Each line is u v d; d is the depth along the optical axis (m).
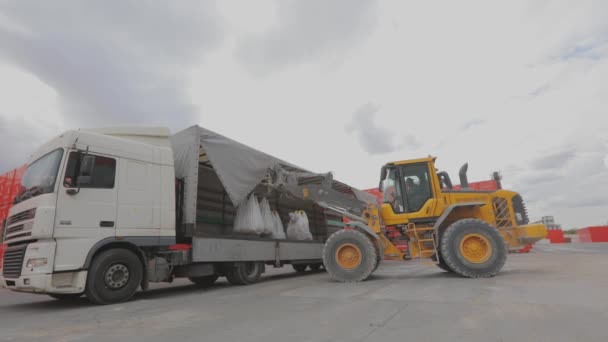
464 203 7.20
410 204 7.75
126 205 5.64
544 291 4.73
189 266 6.55
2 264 5.37
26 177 5.67
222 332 3.24
